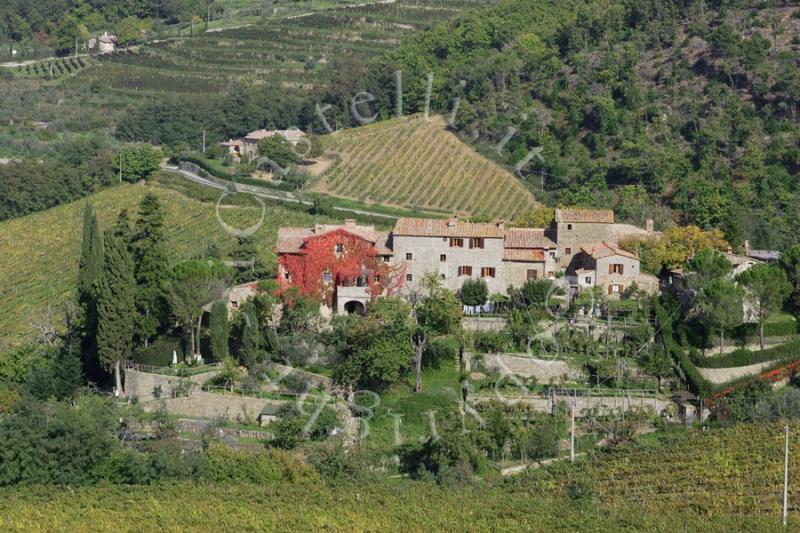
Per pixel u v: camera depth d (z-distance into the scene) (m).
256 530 198.50
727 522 196.25
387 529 198.00
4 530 198.62
